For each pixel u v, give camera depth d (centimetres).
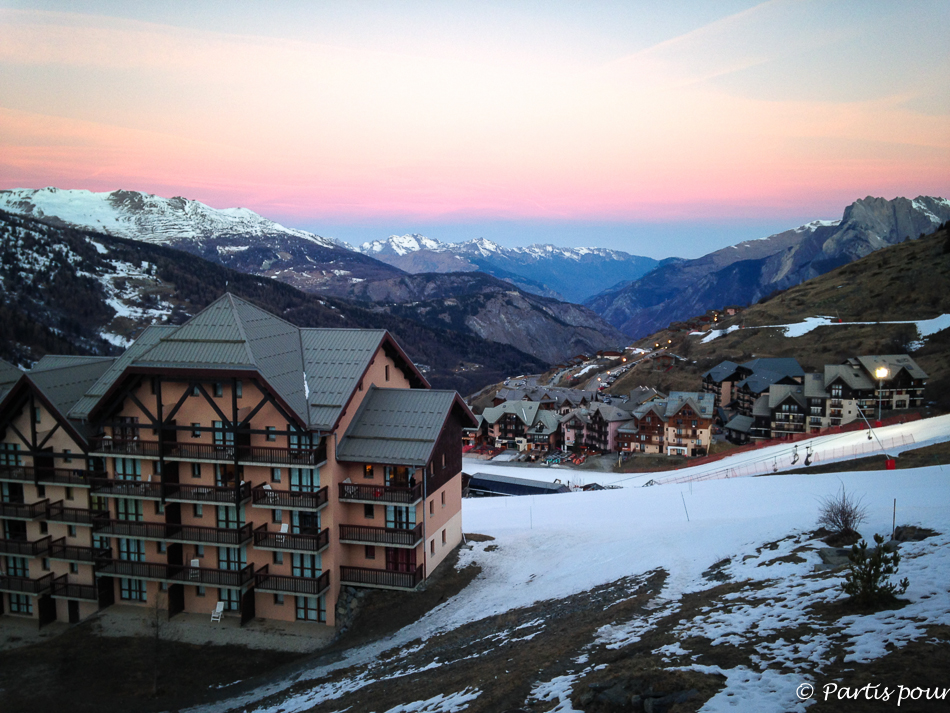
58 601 4981
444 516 5400
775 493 6838
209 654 4362
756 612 2769
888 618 2302
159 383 4638
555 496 8681
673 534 5241
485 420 16938
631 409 15612
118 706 3856
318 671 3950
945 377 13000
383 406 5031
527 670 2781
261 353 4656
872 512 4584
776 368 15150
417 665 3578
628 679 2245
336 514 4666
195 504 4806
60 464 4947
